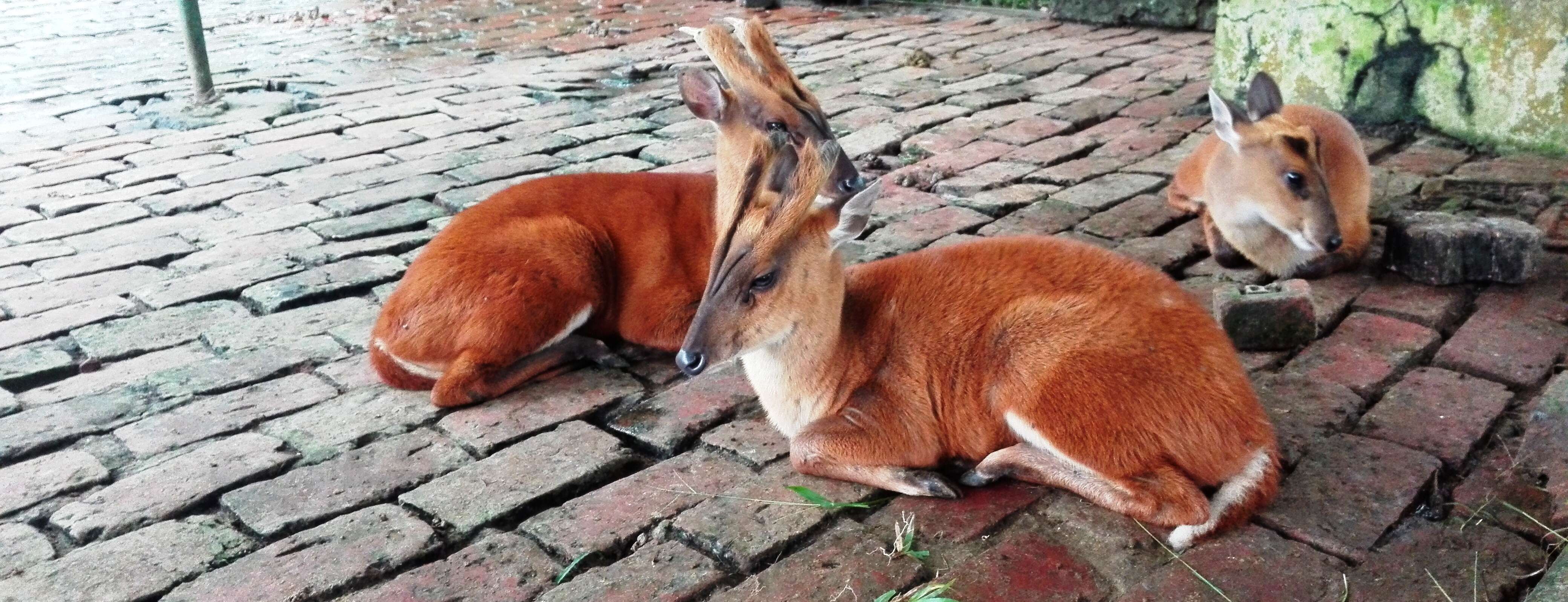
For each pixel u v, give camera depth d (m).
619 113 3.38
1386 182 2.62
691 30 2.24
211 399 1.92
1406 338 1.96
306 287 2.27
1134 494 1.55
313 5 5.59
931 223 2.48
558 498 1.70
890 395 1.65
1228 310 1.93
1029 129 3.07
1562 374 1.73
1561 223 2.34
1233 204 2.24
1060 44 4.11
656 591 1.51
